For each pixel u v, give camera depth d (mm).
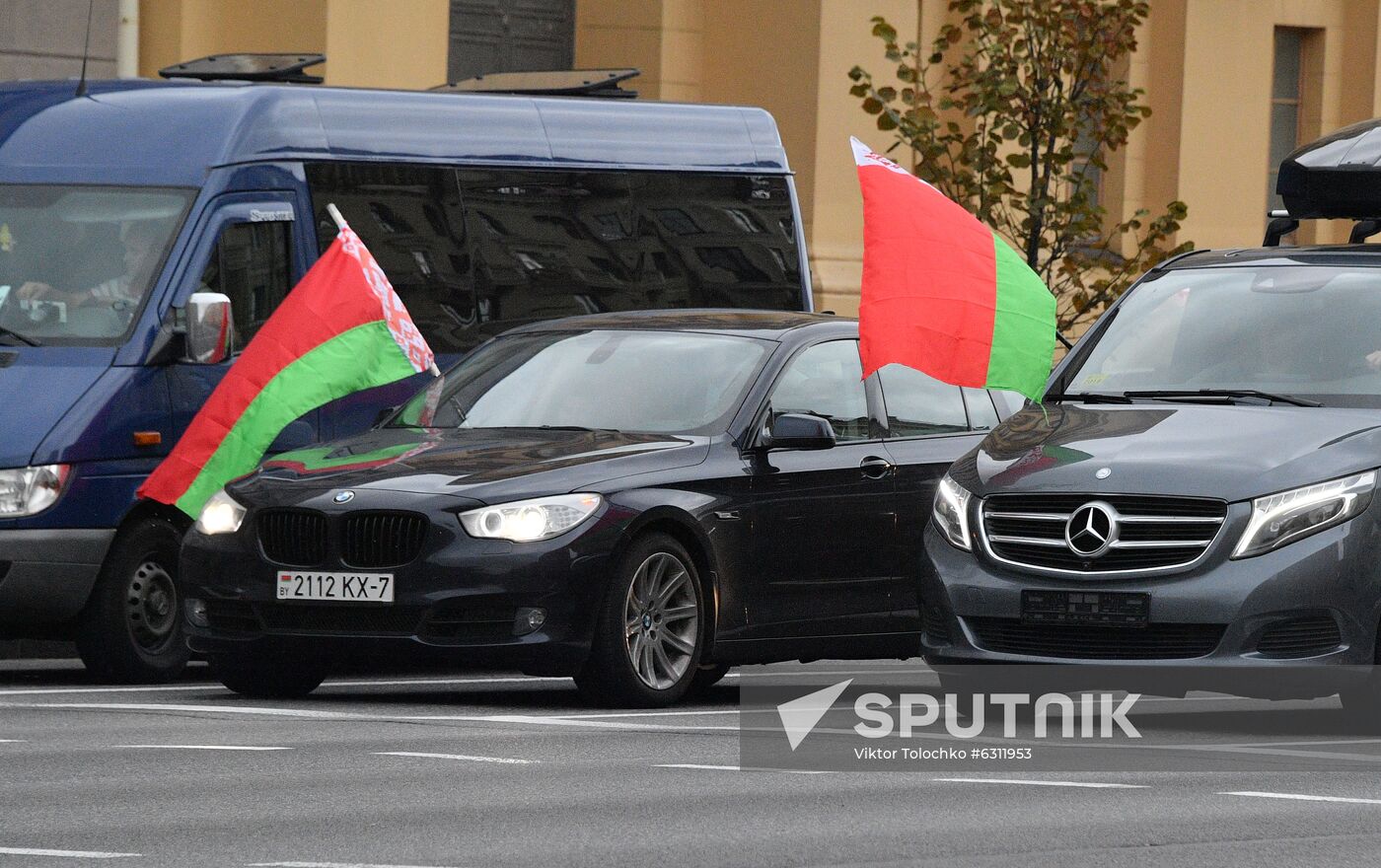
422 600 20047
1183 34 55969
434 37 42844
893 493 23062
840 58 47719
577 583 20141
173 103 26578
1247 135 57281
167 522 24969
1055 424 20188
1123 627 18406
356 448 22047
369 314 25531
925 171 41344
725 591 21484
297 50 41062
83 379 24500
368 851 13188
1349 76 59406
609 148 29781
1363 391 20109
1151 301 21984
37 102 26688
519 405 22859
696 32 49062
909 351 22891
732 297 30641
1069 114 40969
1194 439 19094
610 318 24141
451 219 28266
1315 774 16625
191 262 25500
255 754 17172
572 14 49594
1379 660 18328
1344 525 18281
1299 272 21703
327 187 27109
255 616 20719
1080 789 15828
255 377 24953
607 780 16000
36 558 23797
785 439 21750
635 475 20875
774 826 14180
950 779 16266
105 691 22438
